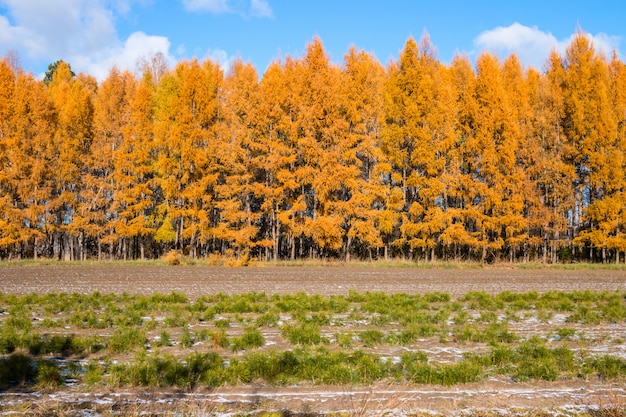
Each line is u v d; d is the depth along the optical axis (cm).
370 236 3028
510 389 692
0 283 1811
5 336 888
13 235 3080
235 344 891
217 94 3556
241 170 3061
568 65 3475
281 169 3080
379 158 3144
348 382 707
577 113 3228
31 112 3228
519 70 3781
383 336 990
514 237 3200
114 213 3472
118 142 3478
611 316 1238
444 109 3162
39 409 584
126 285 1798
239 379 702
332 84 3116
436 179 3039
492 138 3155
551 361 790
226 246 3803
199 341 952
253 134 3119
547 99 3491
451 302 1491
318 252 3500
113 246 3956
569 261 3409
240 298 1473
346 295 1614
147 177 3662
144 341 917
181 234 3145
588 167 3281
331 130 3022
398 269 2702
